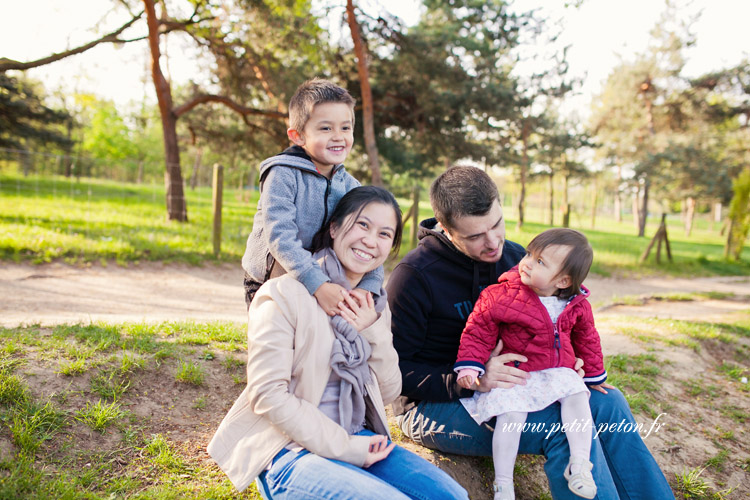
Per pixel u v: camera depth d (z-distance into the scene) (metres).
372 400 2.09
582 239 2.38
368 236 2.06
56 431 2.48
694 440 3.76
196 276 8.70
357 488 1.70
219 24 12.91
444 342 2.71
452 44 14.88
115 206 16.97
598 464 2.22
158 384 3.10
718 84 32.62
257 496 2.34
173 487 2.32
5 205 14.59
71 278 7.66
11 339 3.24
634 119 35.81
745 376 5.18
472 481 2.78
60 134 27.20
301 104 2.31
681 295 10.39
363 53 14.05
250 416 1.93
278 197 2.21
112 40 9.50
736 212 18.41
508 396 2.35
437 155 18.61
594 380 2.46
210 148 20.55
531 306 2.38
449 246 2.62
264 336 1.86
